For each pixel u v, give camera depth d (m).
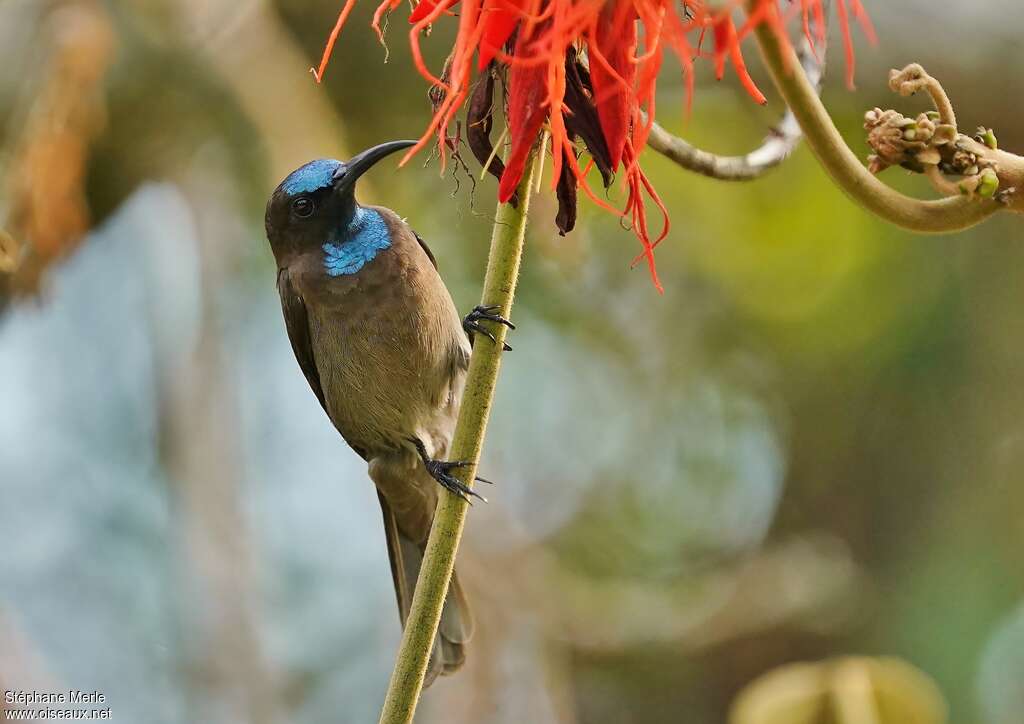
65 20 9.39
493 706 10.54
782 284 12.52
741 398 13.05
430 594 4.58
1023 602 12.01
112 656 12.52
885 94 11.17
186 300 11.73
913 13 10.81
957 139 4.17
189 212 11.53
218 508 10.84
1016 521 12.21
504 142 4.41
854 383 12.90
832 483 13.14
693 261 12.28
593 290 12.16
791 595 12.05
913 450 12.84
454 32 11.30
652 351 12.67
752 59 10.31
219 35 10.56
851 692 5.22
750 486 13.20
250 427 12.89
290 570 12.71
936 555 12.42
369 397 8.29
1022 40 10.89
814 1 4.07
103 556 12.81
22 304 8.91
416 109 11.76
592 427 12.74
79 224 8.98
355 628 12.67
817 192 12.16
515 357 12.45
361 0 11.30
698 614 11.91
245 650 10.56
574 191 4.44
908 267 12.45
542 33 4.11
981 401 12.52
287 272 8.42
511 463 12.64
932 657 12.02
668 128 11.38
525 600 11.15
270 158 10.33
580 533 12.62
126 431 13.10
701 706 12.68
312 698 12.41
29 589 12.66
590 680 12.49
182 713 12.00
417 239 8.32
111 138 10.98
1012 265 12.27
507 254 4.54
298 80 10.60
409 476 8.46
